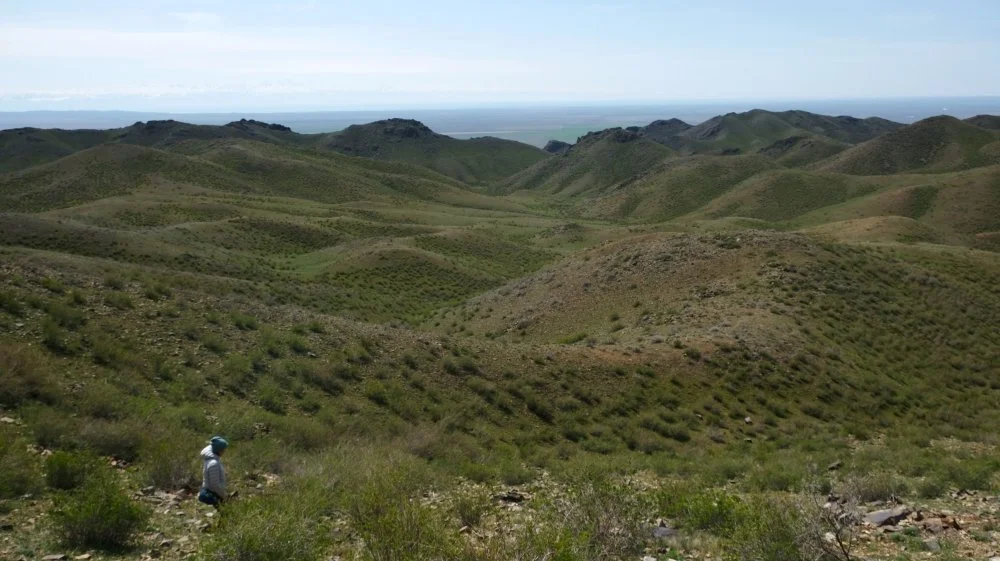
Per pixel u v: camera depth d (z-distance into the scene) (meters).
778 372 23.95
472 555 5.95
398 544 6.04
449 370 20.42
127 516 7.38
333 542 7.45
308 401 16.31
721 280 35.25
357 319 42.28
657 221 148.75
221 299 22.78
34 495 8.27
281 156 171.50
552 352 23.59
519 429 17.94
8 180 126.00
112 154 138.00
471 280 64.06
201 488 8.95
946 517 9.28
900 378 26.34
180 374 15.83
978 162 180.50
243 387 16.20
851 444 18.81
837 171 196.62
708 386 22.48
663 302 34.19
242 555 6.18
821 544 7.09
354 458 11.45
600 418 19.45
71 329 16.33
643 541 8.17
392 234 91.81
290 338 19.75
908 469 14.45
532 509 9.34
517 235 103.62
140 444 11.05
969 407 24.05
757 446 18.38
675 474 14.70
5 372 12.14
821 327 29.23
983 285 42.34
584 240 93.75
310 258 71.06
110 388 13.36
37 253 32.44
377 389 17.70
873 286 35.75
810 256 37.75
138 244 52.22
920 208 117.25
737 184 163.88
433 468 12.79
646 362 23.52
